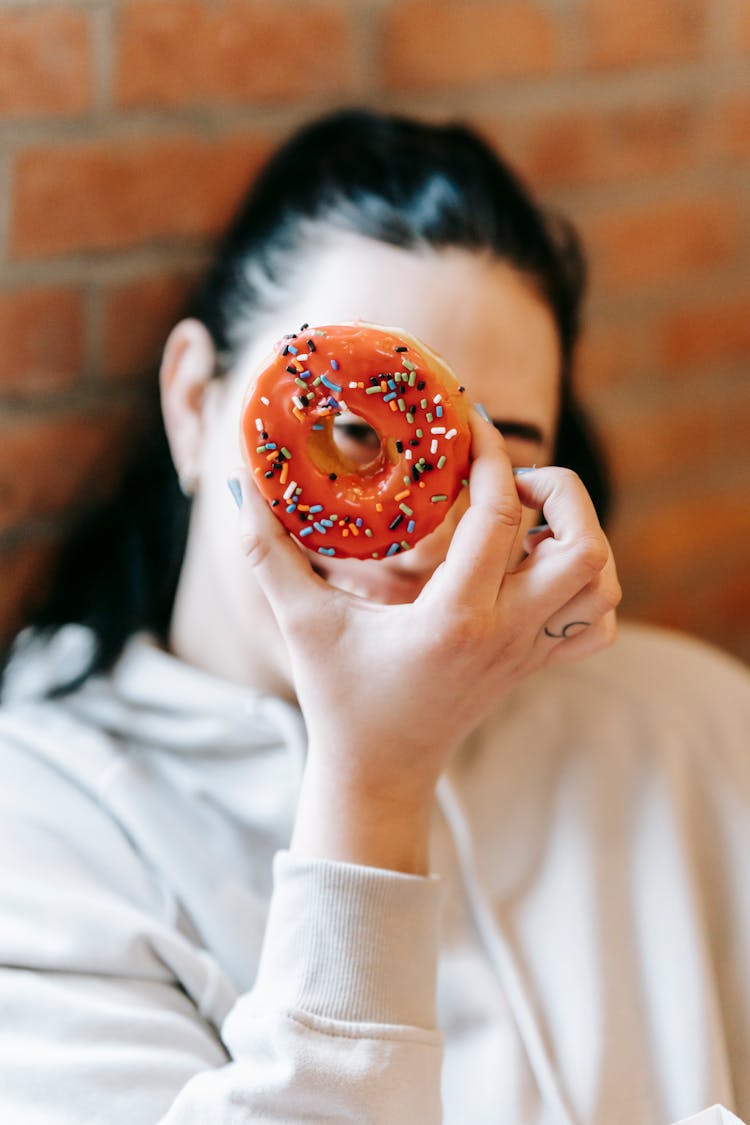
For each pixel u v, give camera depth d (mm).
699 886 1014
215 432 1001
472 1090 922
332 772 839
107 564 1100
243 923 955
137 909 943
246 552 823
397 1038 816
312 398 804
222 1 1144
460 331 945
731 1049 973
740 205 1361
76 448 1180
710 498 1424
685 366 1380
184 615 1046
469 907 995
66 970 898
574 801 1030
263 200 1096
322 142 1103
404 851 848
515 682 861
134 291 1171
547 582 811
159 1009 906
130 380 1181
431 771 846
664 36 1289
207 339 1038
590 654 865
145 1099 854
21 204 1127
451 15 1213
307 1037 810
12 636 1185
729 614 1463
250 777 1000
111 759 992
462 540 802
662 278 1348
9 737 1007
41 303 1149
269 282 997
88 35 1114
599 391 1348
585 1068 927
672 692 1096
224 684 1012
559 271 1057
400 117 1133
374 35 1194
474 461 820
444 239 960
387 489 808
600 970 961
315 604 823
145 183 1155
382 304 946
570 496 827
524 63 1247
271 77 1172
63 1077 851
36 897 912
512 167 1245
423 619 808
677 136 1317
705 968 966
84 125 1130
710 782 1057
